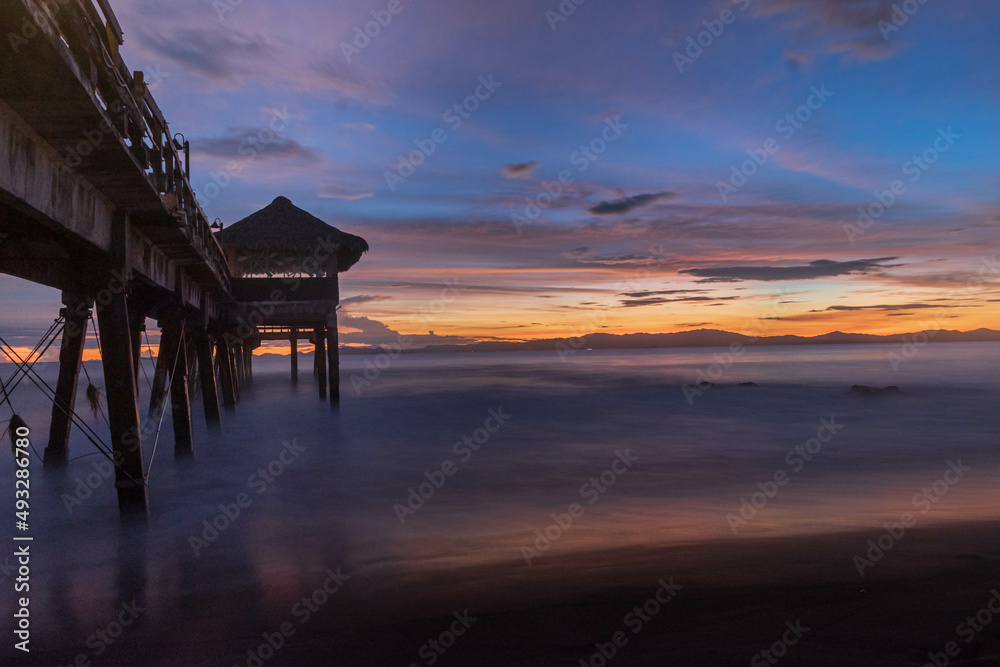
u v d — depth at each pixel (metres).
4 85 4.64
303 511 10.30
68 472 13.06
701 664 4.07
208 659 4.67
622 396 38.25
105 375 8.12
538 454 16.61
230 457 15.77
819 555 6.76
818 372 63.44
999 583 5.48
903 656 4.05
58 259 7.99
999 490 12.11
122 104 6.26
